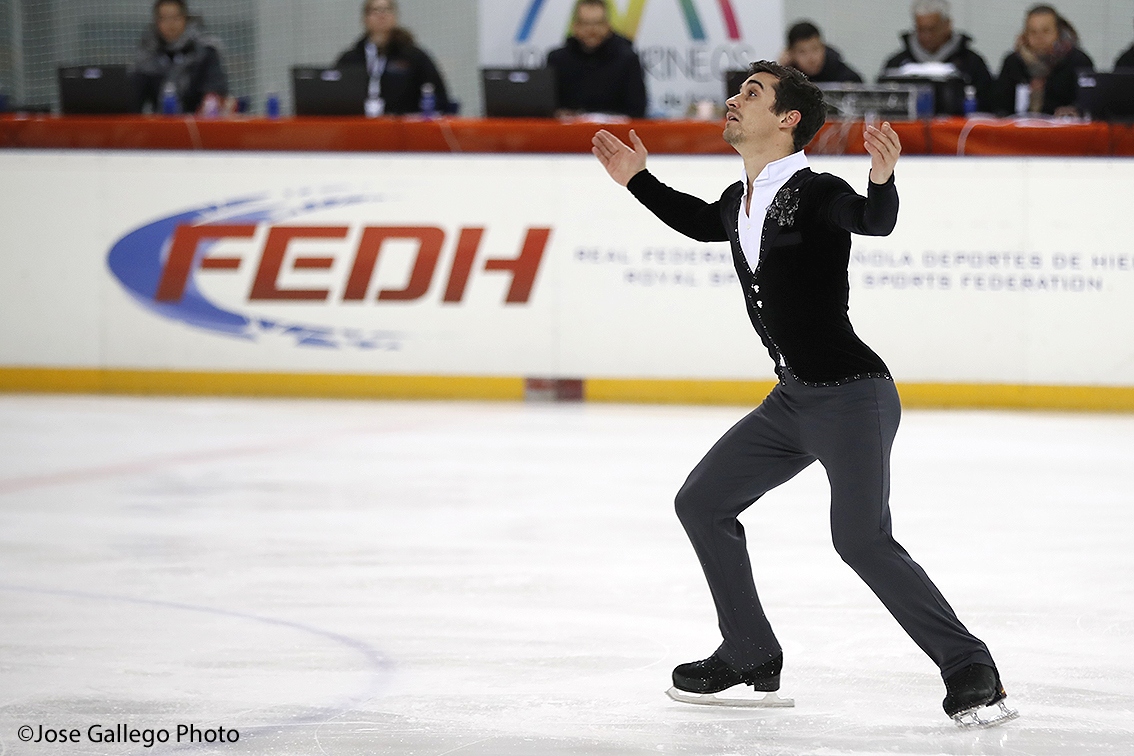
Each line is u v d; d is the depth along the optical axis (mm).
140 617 11875
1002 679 10148
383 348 26781
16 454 20422
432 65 29031
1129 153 24906
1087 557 14273
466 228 26391
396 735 8875
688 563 13969
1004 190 25172
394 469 19328
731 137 9148
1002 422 24000
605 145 10148
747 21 33188
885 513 9062
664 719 9266
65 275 27234
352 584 13078
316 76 26516
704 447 21281
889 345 25719
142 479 18531
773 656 9594
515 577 13375
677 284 26031
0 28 37750
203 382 27219
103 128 26875
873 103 25203
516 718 9250
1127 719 9219
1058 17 27781
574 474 19000
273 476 18781
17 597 12562
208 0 39344
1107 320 25172
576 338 26359
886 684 10070
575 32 28594
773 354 9273
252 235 26828
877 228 8320
